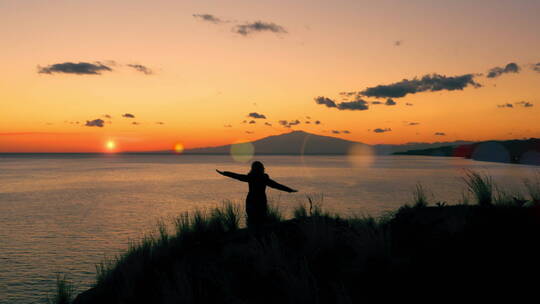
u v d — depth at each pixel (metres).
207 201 67.38
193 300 4.64
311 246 5.70
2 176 140.38
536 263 3.99
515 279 3.86
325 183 101.62
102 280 6.25
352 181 108.31
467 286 3.94
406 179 115.38
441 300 3.80
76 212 57.03
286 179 117.31
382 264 4.77
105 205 64.06
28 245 36.75
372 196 69.31
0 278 27.12
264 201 8.27
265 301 4.41
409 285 4.20
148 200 70.00
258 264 5.33
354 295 4.21
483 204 6.67
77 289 23.81
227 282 4.98
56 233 42.28
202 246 6.96
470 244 4.77
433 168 193.62
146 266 6.33
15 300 23.08
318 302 4.16
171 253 6.84
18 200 71.75
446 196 59.78
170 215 52.34
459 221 5.55
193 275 5.48
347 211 48.09
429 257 4.72
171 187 96.81
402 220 6.58
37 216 54.00
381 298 4.05
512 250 4.39
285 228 7.20
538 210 5.24
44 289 24.89
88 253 33.47
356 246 5.25
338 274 4.80
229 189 91.00
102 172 169.50
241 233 7.43
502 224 5.11
